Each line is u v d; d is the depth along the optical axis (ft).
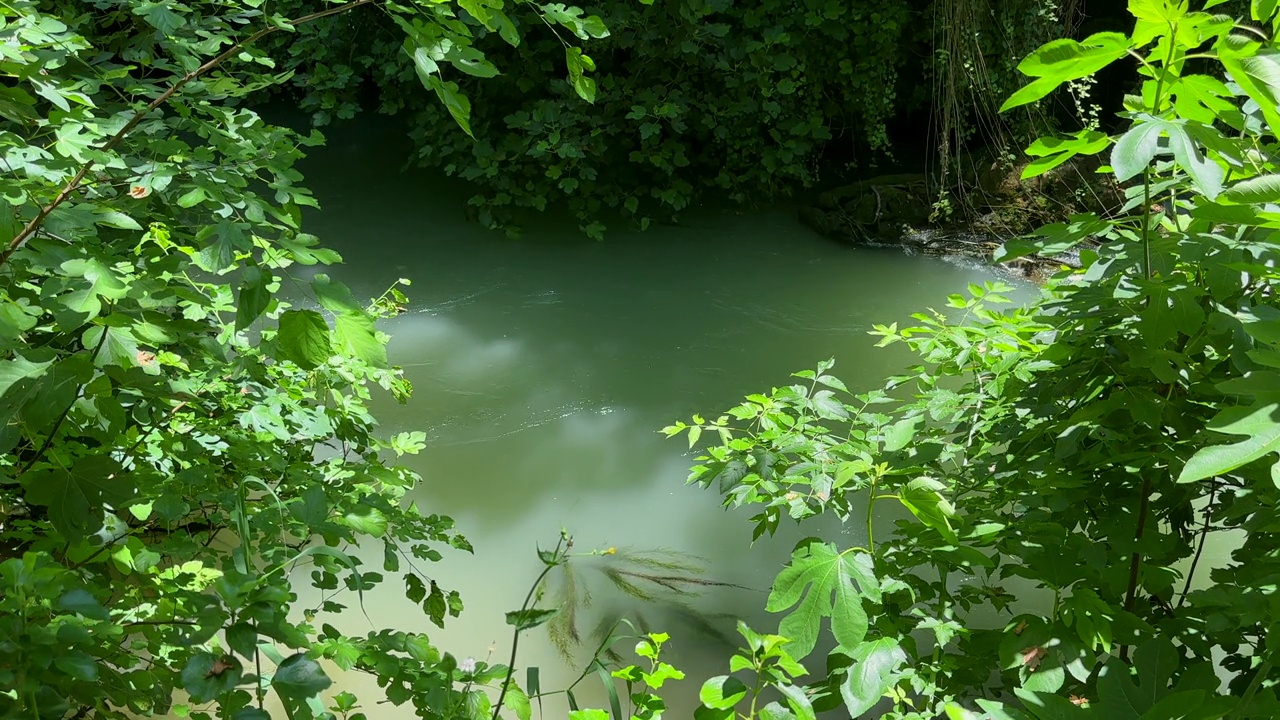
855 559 5.84
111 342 5.96
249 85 8.10
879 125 27.40
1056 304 8.05
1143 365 6.38
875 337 19.53
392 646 6.76
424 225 24.82
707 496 14.30
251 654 4.69
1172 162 7.15
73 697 5.45
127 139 8.10
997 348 8.94
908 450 8.46
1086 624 6.10
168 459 8.18
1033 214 24.52
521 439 15.78
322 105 26.84
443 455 15.23
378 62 26.48
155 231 8.13
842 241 24.76
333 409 9.91
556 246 24.04
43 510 8.01
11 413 5.49
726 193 27.66
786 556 12.97
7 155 6.32
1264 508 6.33
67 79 7.87
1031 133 25.64
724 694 5.48
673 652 11.23
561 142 24.48
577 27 6.31
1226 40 5.27
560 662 11.08
